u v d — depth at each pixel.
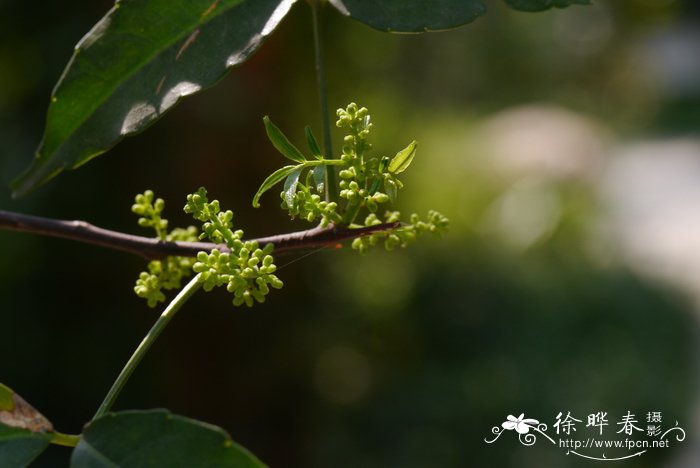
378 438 7.95
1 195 6.11
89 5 6.09
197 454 1.15
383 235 1.66
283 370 7.32
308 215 1.40
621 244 14.77
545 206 14.38
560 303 10.54
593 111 27.31
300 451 7.48
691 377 9.43
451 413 8.16
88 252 6.48
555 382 8.77
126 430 1.16
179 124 6.21
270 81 6.39
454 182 13.53
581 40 28.67
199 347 6.89
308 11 6.61
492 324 9.83
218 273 1.38
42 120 6.24
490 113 23.17
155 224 1.83
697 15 34.81
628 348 9.77
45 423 1.24
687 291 12.55
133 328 6.79
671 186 18.97
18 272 6.48
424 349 9.51
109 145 1.44
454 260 10.81
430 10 1.39
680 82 30.86
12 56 6.18
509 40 25.80
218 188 6.36
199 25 1.42
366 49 7.92
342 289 8.29
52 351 6.72
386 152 9.02
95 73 1.44
